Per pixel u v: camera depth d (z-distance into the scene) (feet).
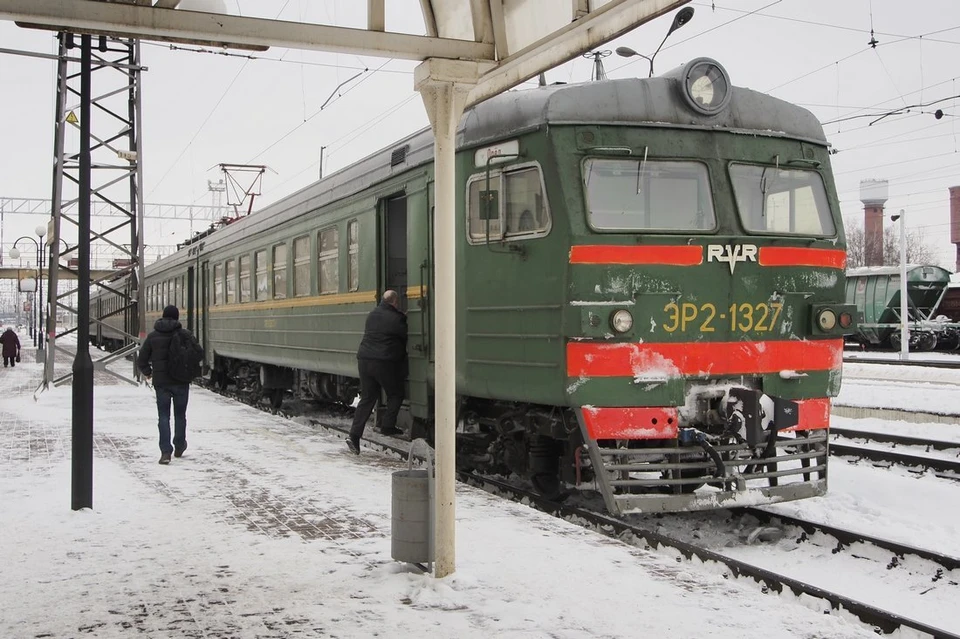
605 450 21.95
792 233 24.68
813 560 21.16
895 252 199.31
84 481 22.22
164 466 28.81
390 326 30.53
